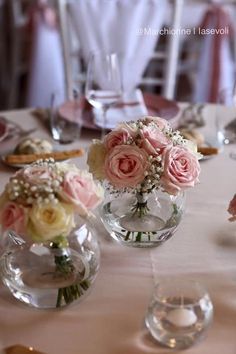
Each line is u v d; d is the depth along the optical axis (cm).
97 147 68
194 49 203
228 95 122
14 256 63
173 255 72
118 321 61
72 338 58
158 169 65
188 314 56
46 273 62
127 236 72
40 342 58
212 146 103
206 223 79
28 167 60
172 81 172
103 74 109
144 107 117
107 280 67
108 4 163
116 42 168
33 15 195
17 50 215
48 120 116
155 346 57
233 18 192
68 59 164
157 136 66
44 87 201
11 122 114
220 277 68
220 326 59
